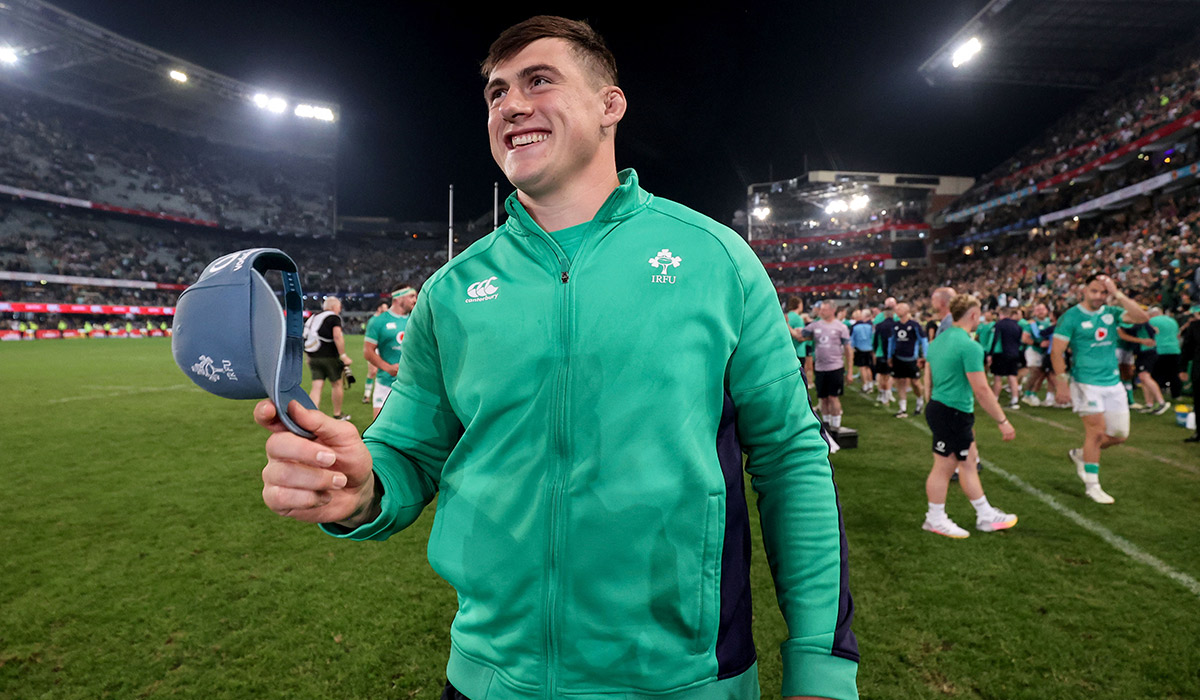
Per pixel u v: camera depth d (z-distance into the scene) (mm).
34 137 39312
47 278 36062
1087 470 5270
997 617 3229
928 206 48219
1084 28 29094
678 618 943
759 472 1071
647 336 961
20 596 3404
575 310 996
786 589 994
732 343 1006
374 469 1042
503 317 1034
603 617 941
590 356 970
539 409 987
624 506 932
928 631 3104
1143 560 3943
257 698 2562
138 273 41781
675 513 935
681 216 1073
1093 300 5113
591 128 1104
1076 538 4344
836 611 955
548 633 962
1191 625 3125
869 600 3436
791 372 1051
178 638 2992
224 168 50656
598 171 1137
